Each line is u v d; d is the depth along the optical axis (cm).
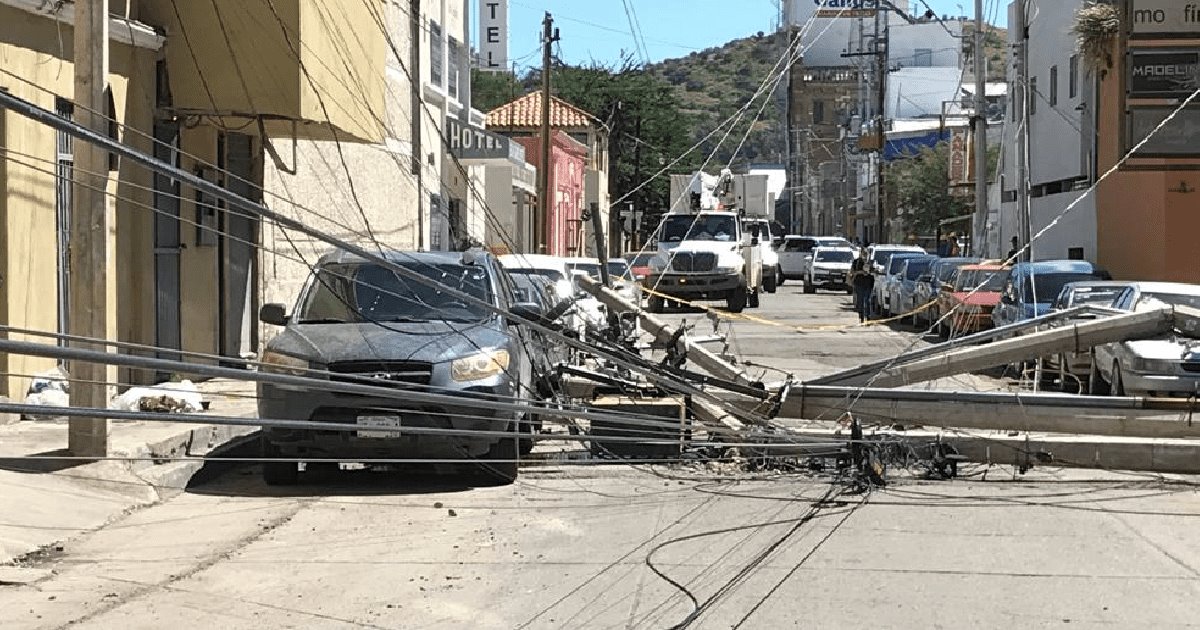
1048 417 1322
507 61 6619
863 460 1221
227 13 1681
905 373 1414
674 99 7925
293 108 1689
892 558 905
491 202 4591
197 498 1139
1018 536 980
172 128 1784
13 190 1365
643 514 1065
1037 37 4316
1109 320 1395
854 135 10025
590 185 6538
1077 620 752
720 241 4372
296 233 2312
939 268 3556
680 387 1266
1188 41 2998
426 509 1088
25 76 1391
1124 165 3067
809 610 771
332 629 732
